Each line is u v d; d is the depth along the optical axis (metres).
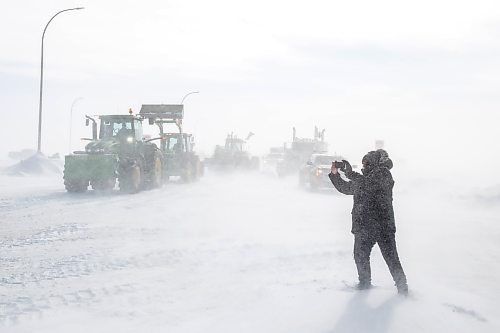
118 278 5.86
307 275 5.95
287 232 9.55
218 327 4.07
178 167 24.80
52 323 4.25
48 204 14.45
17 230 9.62
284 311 4.39
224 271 6.21
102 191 18.88
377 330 3.87
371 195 5.08
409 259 7.32
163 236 8.96
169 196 17.48
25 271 6.23
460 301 4.90
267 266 6.50
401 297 4.75
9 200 15.52
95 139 20.03
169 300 4.92
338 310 4.29
